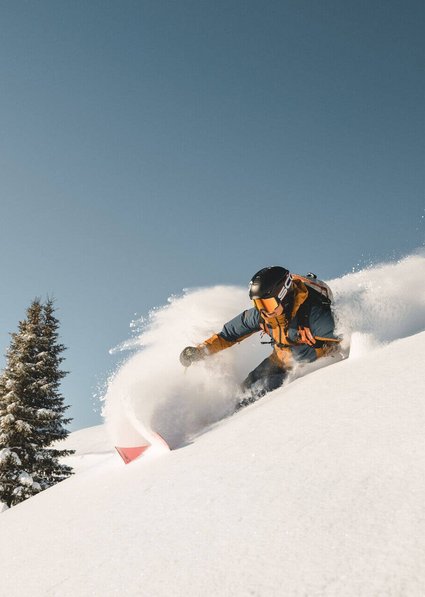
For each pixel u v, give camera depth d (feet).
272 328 11.96
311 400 7.54
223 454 6.69
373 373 7.66
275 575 3.83
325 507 4.50
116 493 7.20
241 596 3.74
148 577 4.48
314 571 3.72
